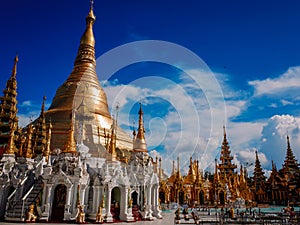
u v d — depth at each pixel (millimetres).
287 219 34156
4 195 29250
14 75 50438
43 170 28891
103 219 28859
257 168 100438
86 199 29891
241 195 84438
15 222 26391
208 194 75625
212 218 39812
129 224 28547
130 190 32250
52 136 46125
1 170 32562
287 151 89438
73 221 27344
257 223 32500
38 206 27688
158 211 36531
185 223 32281
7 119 47375
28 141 39719
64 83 56781
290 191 81438
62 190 28562
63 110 50531
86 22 65250
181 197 68625
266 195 91812
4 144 45125
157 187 37281
